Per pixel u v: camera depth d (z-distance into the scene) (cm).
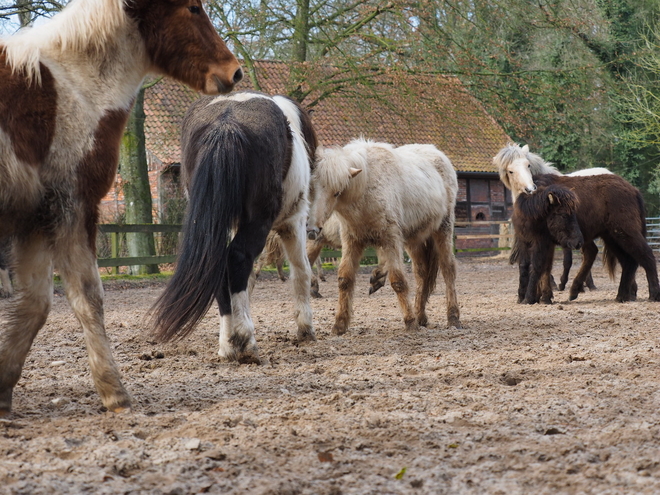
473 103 1791
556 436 326
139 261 1551
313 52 1816
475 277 1678
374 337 693
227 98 559
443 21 1712
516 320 823
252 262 528
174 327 436
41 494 248
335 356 579
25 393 427
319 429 340
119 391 368
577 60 2741
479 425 348
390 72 1675
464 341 654
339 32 1712
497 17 1788
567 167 3173
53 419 354
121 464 279
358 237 716
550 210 1014
